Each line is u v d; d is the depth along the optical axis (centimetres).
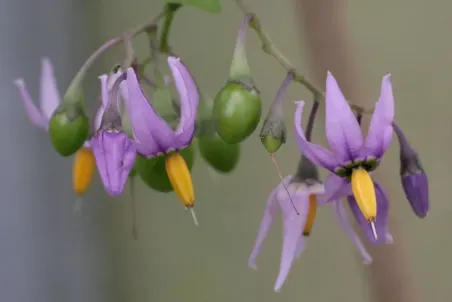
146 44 25
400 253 25
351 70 24
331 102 20
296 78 21
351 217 25
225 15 25
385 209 21
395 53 25
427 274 25
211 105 21
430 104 25
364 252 22
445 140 25
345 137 20
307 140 21
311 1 23
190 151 21
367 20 25
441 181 25
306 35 23
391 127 20
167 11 21
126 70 20
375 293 25
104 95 20
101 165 20
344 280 25
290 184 21
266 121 20
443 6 24
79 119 21
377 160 20
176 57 21
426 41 25
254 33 25
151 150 20
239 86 20
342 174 20
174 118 21
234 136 20
